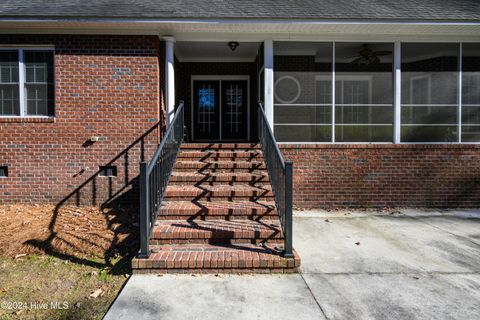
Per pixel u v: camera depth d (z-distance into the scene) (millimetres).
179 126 6840
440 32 7164
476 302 3355
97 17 6320
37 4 6938
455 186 7391
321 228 5836
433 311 3184
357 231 5688
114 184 7000
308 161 7301
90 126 6945
